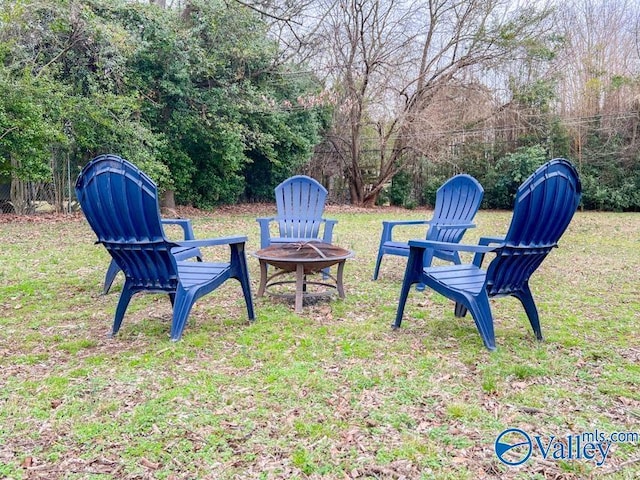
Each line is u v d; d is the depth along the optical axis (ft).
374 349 8.73
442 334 9.66
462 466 5.19
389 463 5.23
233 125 32.24
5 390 6.86
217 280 9.70
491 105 44.50
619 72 43.80
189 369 7.70
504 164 45.50
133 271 9.07
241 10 30.99
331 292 12.62
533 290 13.64
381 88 43.06
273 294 12.66
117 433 5.76
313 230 15.16
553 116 43.88
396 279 15.06
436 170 48.03
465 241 24.27
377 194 48.60
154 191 7.95
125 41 25.52
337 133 46.21
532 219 8.11
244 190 44.37
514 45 40.22
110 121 25.80
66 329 9.74
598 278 15.30
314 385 7.13
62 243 20.27
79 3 23.93
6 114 22.48
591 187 43.04
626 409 6.47
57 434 5.73
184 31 29.17
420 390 7.02
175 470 5.07
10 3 21.97
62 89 24.30
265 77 36.06
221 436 5.72
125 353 8.40
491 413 6.35
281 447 5.52
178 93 29.94
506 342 9.16
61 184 31.24
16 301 11.76
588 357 8.39
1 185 30.37
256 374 7.54
